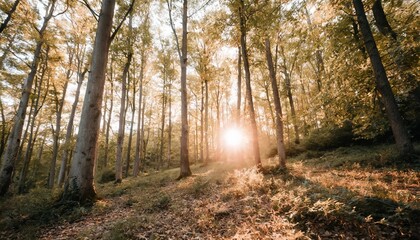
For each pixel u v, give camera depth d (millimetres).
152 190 10000
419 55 7637
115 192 10406
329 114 9906
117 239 4352
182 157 13336
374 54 8352
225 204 5957
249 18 9297
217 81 28266
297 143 20703
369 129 10969
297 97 33156
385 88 8117
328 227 3840
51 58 15531
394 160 8070
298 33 9273
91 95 8281
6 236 5328
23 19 11836
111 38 8961
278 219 4262
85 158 7961
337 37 11055
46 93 19094
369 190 5172
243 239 3779
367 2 9133
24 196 10250
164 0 15961
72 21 16000
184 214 5699
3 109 24047
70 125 18359
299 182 7352
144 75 23781
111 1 8891
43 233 5402
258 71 25375
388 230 3492
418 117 11195
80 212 6648
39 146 36344
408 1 9117
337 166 10188
